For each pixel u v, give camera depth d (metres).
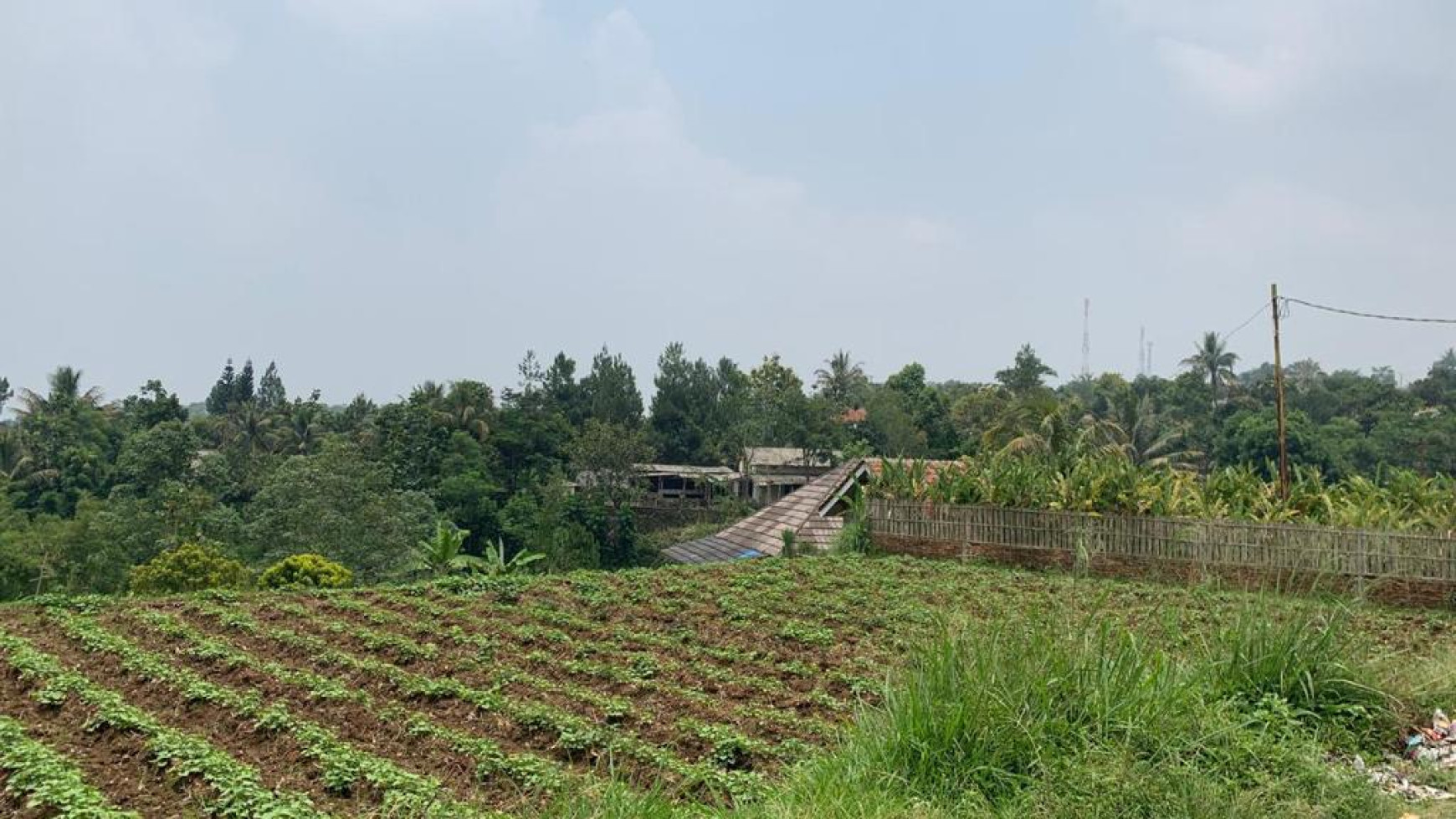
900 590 18.48
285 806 6.88
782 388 76.50
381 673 10.89
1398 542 18.14
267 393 105.75
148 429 62.94
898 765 6.62
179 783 7.48
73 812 6.61
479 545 51.72
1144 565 20.91
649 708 9.93
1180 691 7.42
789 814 5.98
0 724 8.36
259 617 14.48
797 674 11.70
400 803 6.89
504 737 8.97
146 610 14.32
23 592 36.47
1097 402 71.88
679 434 78.62
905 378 75.50
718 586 18.42
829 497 29.95
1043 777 6.23
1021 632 7.89
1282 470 26.47
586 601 16.66
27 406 66.31
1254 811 5.93
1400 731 8.15
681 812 6.18
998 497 23.48
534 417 66.06
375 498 37.97
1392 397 65.25
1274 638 8.66
